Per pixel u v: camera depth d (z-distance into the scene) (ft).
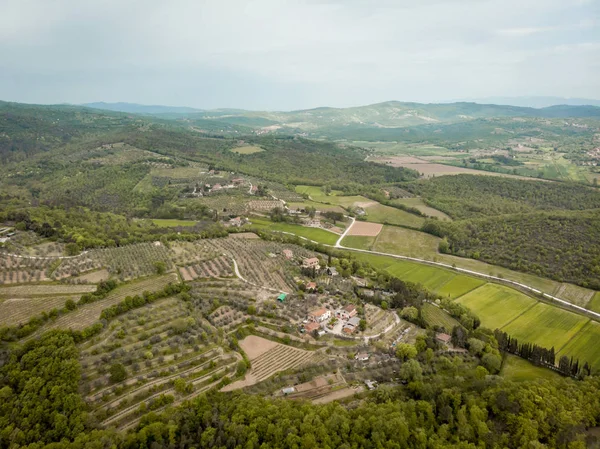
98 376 342.03
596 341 464.24
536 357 424.46
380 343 431.02
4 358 339.98
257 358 390.21
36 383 313.53
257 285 540.11
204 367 367.66
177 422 299.99
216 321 440.86
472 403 330.54
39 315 410.31
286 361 388.98
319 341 424.46
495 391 340.80
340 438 288.51
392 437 290.56
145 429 286.25
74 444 269.64
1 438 277.44
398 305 517.55
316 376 372.38
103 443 271.69
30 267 507.30
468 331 472.85
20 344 365.61
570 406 323.78
